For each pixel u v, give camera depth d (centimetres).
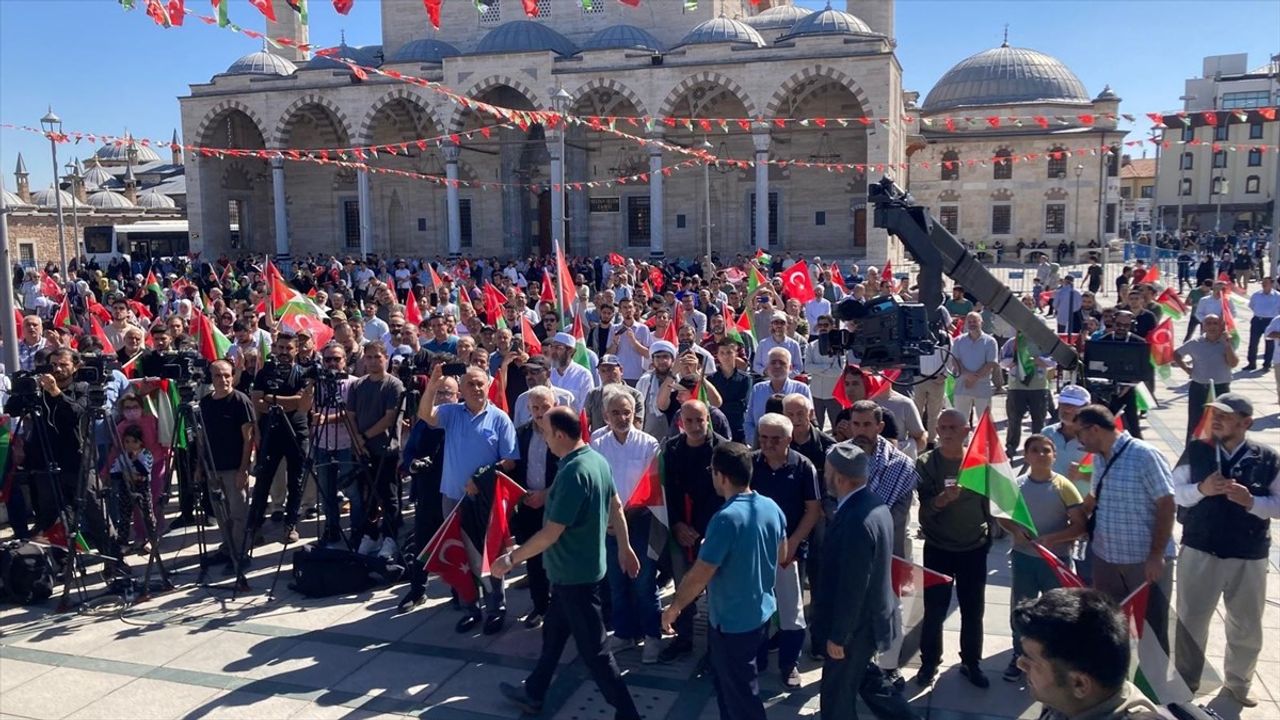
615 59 4662
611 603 841
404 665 791
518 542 876
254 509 1041
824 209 5184
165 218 7331
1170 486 668
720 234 5319
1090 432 686
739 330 1495
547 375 1009
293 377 1159
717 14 5291
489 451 884
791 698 731
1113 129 6278
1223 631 837
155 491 1102
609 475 691
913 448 913
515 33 4941
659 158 4697
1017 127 6488
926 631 736
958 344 1352
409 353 1389
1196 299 2292
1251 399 1872
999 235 6500
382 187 5684
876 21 5578
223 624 880
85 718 695
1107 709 318
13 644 833
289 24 5866
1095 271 3259
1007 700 722
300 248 5866
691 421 776
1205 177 9112
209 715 701
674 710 714
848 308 759
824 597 604
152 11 1231
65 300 2131
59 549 984
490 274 4094
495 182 5556
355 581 962
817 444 826
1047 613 322
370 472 1033
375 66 5619
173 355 1048
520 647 830
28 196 7169
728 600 599
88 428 951
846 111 5088
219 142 5491
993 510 697
